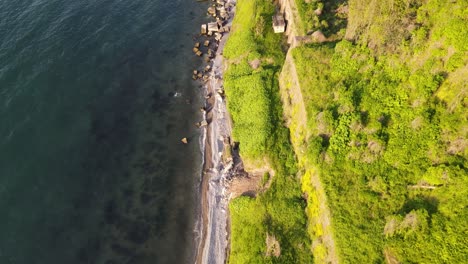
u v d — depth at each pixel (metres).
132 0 86.50
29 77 66.75
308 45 51.22
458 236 29.39
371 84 41.28
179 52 75.88
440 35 36.81
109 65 71.75
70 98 65.00
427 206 32.16
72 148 58.16
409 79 38.12
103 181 55.00
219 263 45.91
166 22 82.31
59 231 49.34
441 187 31.98
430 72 36.66
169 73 71.69
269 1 66.62
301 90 47.28
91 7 82.25
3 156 55.75
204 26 78.94
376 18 42.81
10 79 65.88
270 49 61.47
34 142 58.03
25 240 48.12
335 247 34.19
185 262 48.16
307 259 37.88
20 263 46.31
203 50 75.88
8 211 50.38
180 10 85.75
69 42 74.06
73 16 79.31
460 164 31.58
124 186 54.81
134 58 73.81
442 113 34.50
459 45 34.62
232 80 62.72
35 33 74.19
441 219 30.81
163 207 53.03
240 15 72.19
